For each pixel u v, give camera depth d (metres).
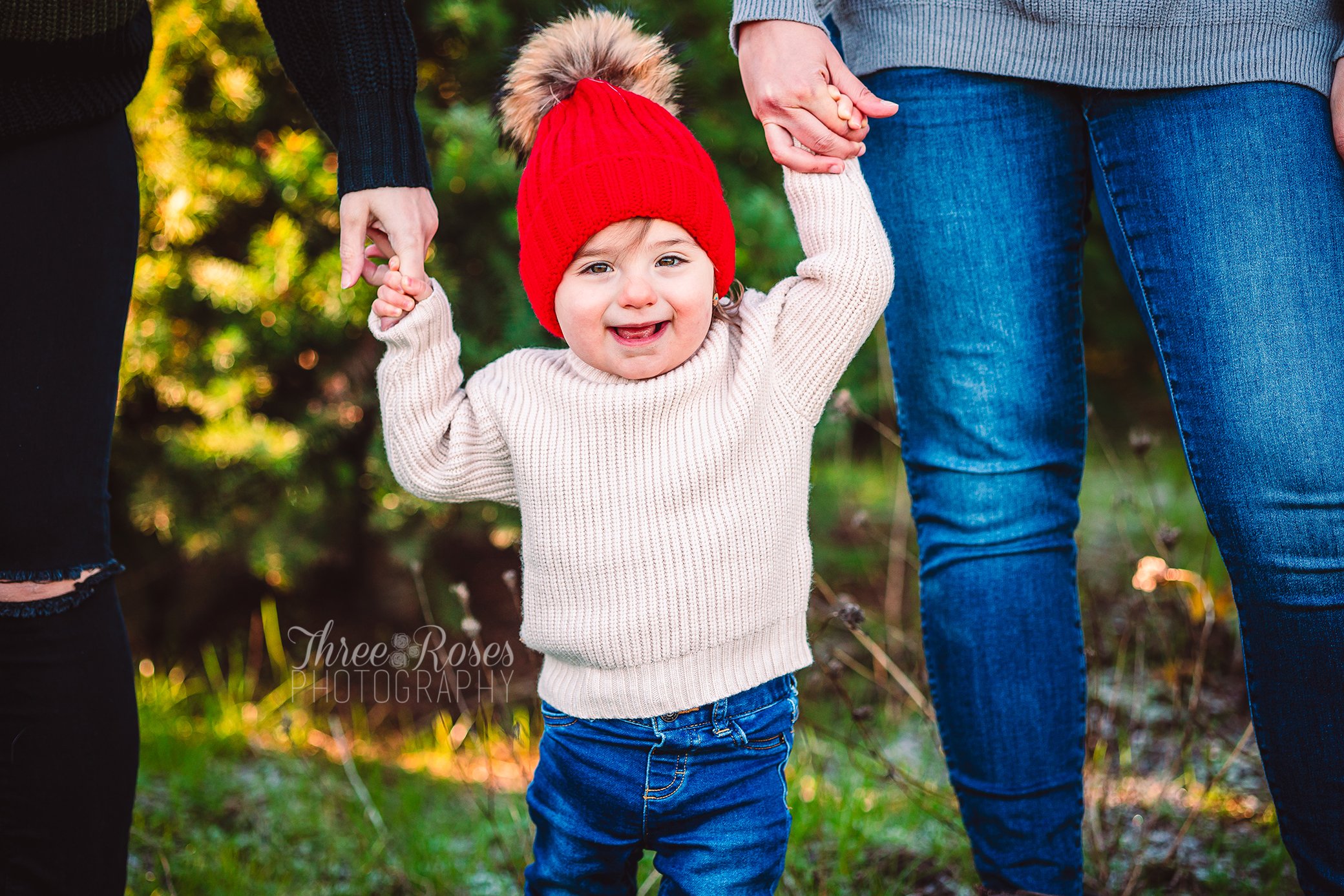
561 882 1.71
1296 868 1.67
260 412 4.12
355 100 1.71
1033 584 1.81
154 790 2.96
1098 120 1.75
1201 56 1.64
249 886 2.46
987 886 1.88
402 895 2.46
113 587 1.65
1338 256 1.59
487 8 3.70
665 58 1.83
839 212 1.67
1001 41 1.75
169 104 3.71
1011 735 1.82
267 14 1.78
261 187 3.87
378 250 1.79
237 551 4.19
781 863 1.69
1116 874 2.31
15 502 1.52
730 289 1.78
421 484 1.70
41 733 1.53
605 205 1.59
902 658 3.73
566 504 1.62
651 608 1.59
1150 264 1.70
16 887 1.53
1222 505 1.62
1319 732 1.60
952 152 1.81
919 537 1.92
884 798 2.68
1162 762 2.82
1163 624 3.39
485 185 3.61
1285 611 1.59
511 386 1.70
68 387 1.57
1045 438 1.83
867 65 1.86
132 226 1.70
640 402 1.60
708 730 1.62
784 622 1.67
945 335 1.83
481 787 3.12
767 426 1.64
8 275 1.54
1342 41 1.66
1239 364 1.60
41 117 1.56
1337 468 1.54
